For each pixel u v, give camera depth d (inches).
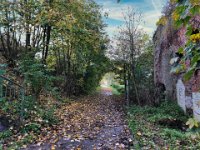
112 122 439.2
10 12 531.2
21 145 275.7
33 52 482.9
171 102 595.2
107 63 950.4
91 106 701.3
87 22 776.9
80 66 918.4
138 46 814.5
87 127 384.8
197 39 79.9
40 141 294.0
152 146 281.4
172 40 551.2
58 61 850.1
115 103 828.0
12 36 570.6
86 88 1124.5
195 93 418.3
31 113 372.5
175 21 77.6
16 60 498.3
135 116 500.4
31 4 521.0
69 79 858.8
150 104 658.2
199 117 404.8
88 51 874.1
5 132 294.0
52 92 604.7
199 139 298.0
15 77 464.1
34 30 553.6
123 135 338.3
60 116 440.8
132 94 807.7
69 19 553.3
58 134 327.9
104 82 1972.2
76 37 681.0
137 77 808.9
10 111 345.1
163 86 687.7
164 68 637.9
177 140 306.7
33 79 428.8
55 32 621.6
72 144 292.7
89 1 758.5
